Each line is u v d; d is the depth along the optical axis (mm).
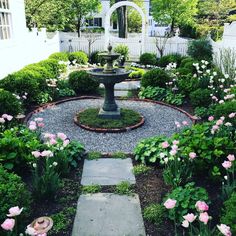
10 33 7730
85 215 2691
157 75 7570
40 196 2818
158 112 6309
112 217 2672
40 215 2641
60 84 7660
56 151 3496
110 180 3365
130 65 12758
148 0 26719
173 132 5160
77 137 4828
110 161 3885
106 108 5668
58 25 16922
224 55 8492
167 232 2463
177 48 14469
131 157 4031
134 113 5965
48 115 5930
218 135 3578
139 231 2484
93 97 7395
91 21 25688
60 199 2906
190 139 3379
